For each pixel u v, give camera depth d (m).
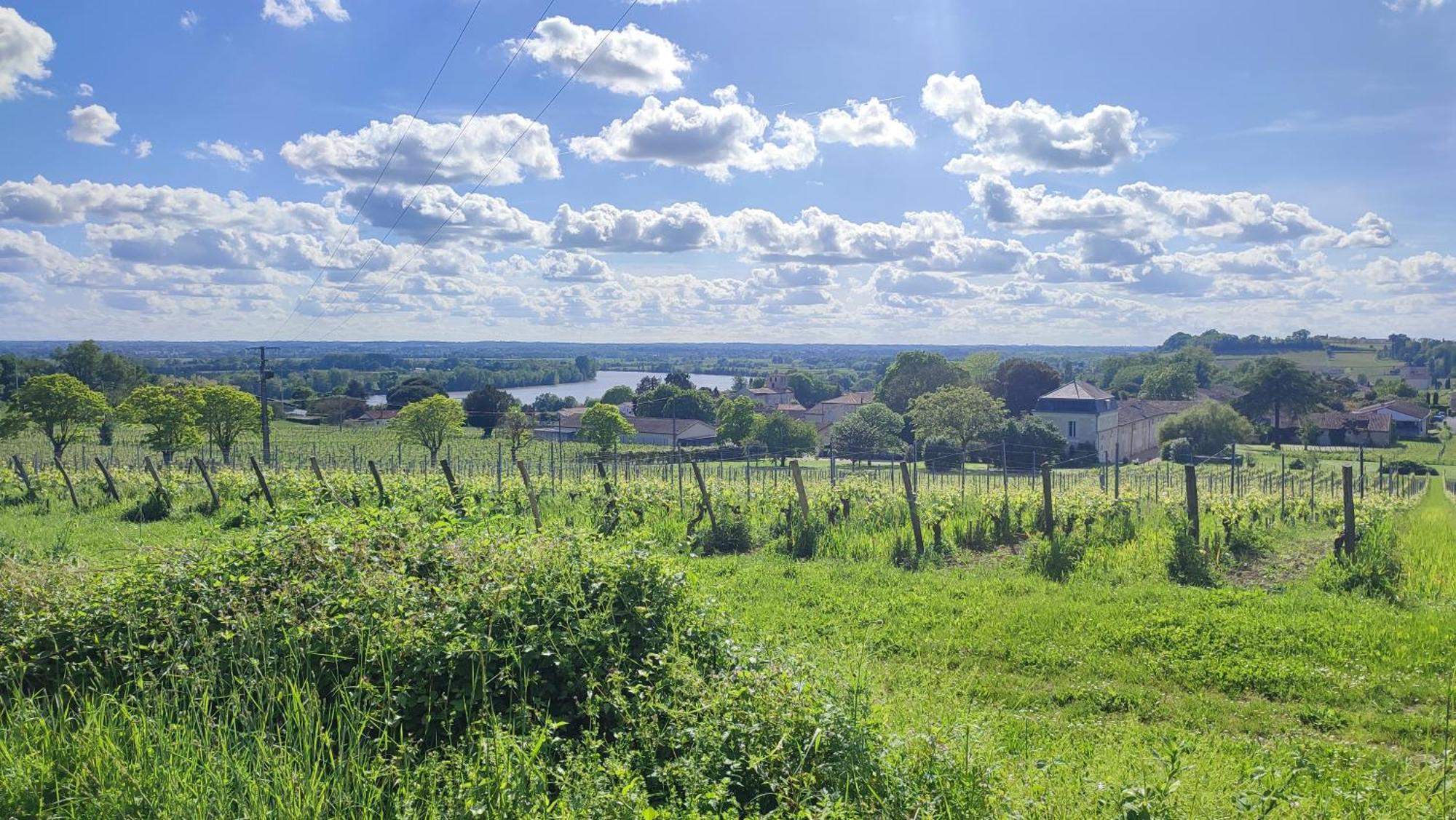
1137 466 55.62
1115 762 6.03
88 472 31.84
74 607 6.78
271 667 6.05
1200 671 8.44
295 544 7.64
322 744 5.38
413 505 18.78
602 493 21.80
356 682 6.04
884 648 9.27
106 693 5.86
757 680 5.86
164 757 5.07
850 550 15.73
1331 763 6.25
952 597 11.56
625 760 5.27
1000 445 65.81
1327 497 27.84
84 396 52.53
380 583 6.95
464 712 5.89
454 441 69.50
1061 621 10.07
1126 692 7.95
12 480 29.91
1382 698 7.72
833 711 5.41
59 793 4.95
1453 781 5.79
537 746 4.98
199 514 22.36
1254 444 86.12
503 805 4.71
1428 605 11.27
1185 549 13.15
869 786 4.93
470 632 6.35
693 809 4.70
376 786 5.12
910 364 91.94
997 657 9.02
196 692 5.79
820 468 48.28
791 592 11.90
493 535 8.41
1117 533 16.28
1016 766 5.66
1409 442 88.44
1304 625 9.71
